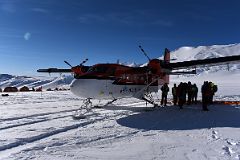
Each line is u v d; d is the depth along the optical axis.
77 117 12.96
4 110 16.14
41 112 15.18
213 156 6.71
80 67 16.66
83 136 8.97
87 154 6.86
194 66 17.61
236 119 12.70
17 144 8.12
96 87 14.83
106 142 8.16
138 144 7.91
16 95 32.59
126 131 9.84
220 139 8.51
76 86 14.45
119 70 15.94
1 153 7.18
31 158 6.54
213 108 17.34
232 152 7.05
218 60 16.47
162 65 17.17
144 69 16.80
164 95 19.38
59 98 27.30
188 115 14.07
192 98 20.45
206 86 16.06
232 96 30.12
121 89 16.06
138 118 13.02
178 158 6.57
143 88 17.44
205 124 11.34
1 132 9.56
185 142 8.16
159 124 11.34
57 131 9.92
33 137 8.83
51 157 6.60
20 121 11.96
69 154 6.86
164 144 7.91
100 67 15.38
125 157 6.62
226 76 159.50
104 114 14.41
